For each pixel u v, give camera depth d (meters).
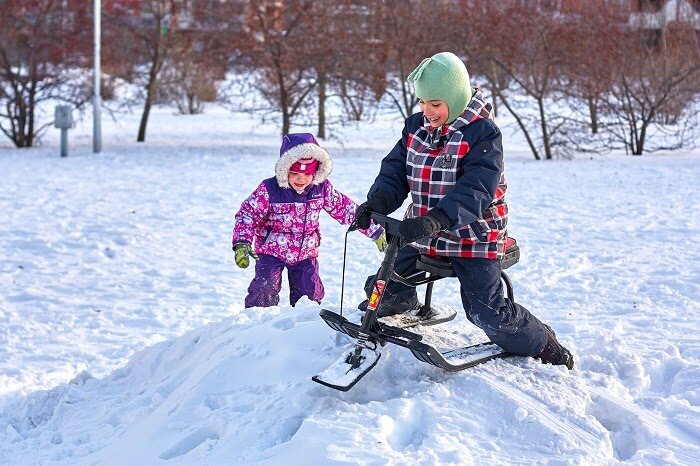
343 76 19.16
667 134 21.00
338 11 19.00
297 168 5.47
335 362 3.82
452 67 3.94
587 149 18.98
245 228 5.48
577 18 18.44
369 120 26.55
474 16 18.41
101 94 22.14
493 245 4.05
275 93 19.91
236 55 20.00
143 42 21.88
